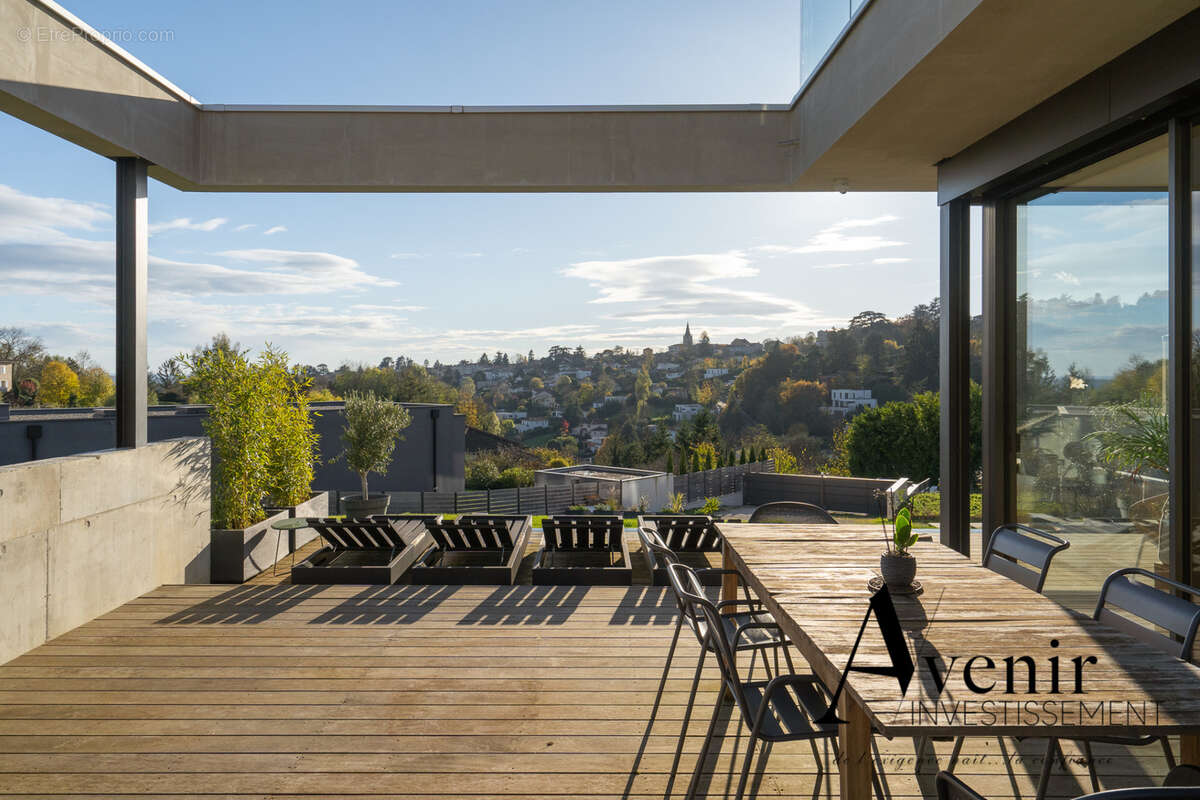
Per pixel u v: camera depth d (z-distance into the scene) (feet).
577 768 9.64
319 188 21.20
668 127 21.02
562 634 14.90
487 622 15.67
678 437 87.20
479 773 9.50
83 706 11.46
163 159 18.61
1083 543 14.16
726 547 12.02
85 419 17.57
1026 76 12.66
